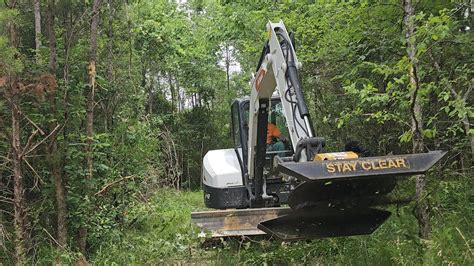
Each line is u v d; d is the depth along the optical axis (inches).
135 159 368.5
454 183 242.1
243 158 331.3
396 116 223.9
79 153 291.4
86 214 290.8
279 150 321.7
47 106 286.8
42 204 288.8
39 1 340.2
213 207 340.5
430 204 222.1
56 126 277.7
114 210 323.3
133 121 390.0
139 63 738.8
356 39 291.9
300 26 397.1
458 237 207.0
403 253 204.8
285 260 237.3
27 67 286.4
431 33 200.7
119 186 338.6
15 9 270.4
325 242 235.3
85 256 287.7
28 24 363.6
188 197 699.4
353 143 206.4
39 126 284.0
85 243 291.9
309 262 232.4
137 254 261.7
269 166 312.5
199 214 253.3
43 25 369.1
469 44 249.4
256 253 241.1
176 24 974.4
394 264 204.1
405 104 216.8
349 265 218.2
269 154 319.9
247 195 331.0
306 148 191.9
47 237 287.9
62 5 296.0
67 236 289.7
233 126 366.0
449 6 259.0
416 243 207.2
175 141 1037.2
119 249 281.3
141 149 372.8
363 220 210.2
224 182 335.0
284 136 330.6
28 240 269.1
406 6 228.4
